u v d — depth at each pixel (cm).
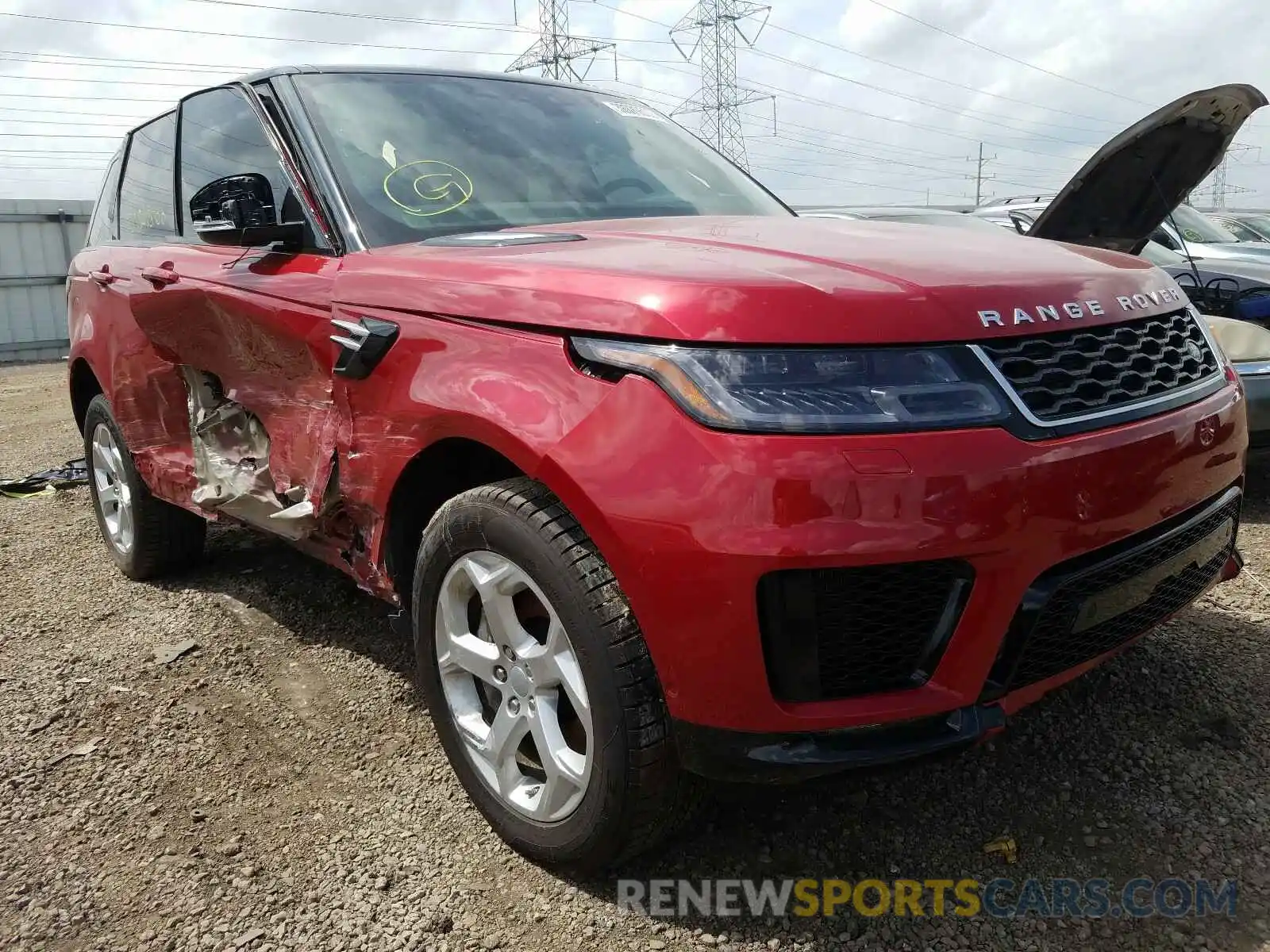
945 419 171
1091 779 238
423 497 242
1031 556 175
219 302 291
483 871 217
